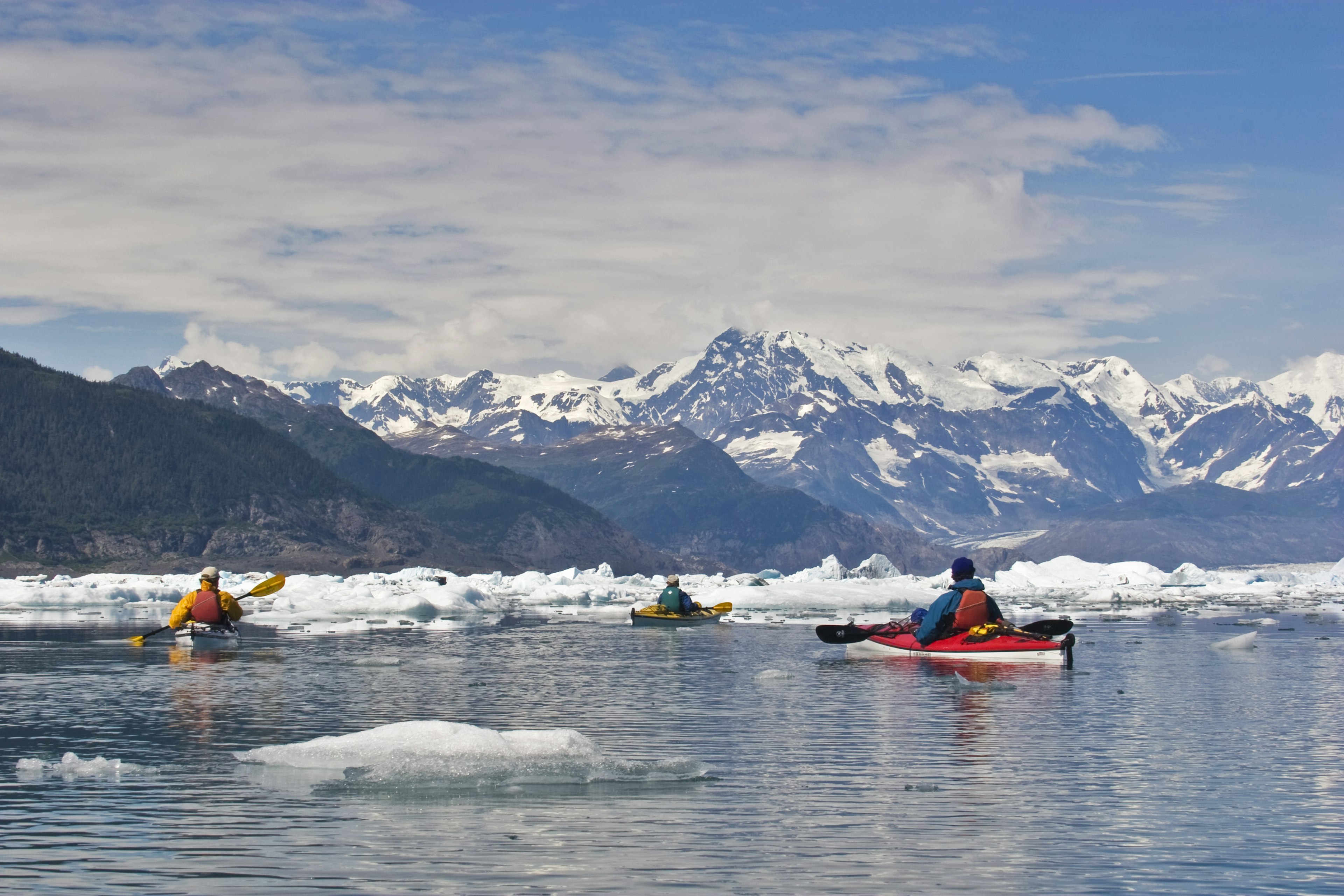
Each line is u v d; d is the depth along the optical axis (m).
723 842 14.32
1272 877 13.15
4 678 31.11
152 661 36.06
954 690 29.23
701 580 128.75
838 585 85.50
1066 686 30.19
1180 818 15.63
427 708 25.61
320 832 14.62
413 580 111.50
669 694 28.20
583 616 66.75
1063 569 125.69
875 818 15.55
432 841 14.24
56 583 97.06
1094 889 12.70
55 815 15.41
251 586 96.44
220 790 16.80
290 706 25.80
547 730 19.77
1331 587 123.69
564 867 13.25
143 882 12.72
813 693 28.39
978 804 16.38
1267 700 27.28
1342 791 17.23
